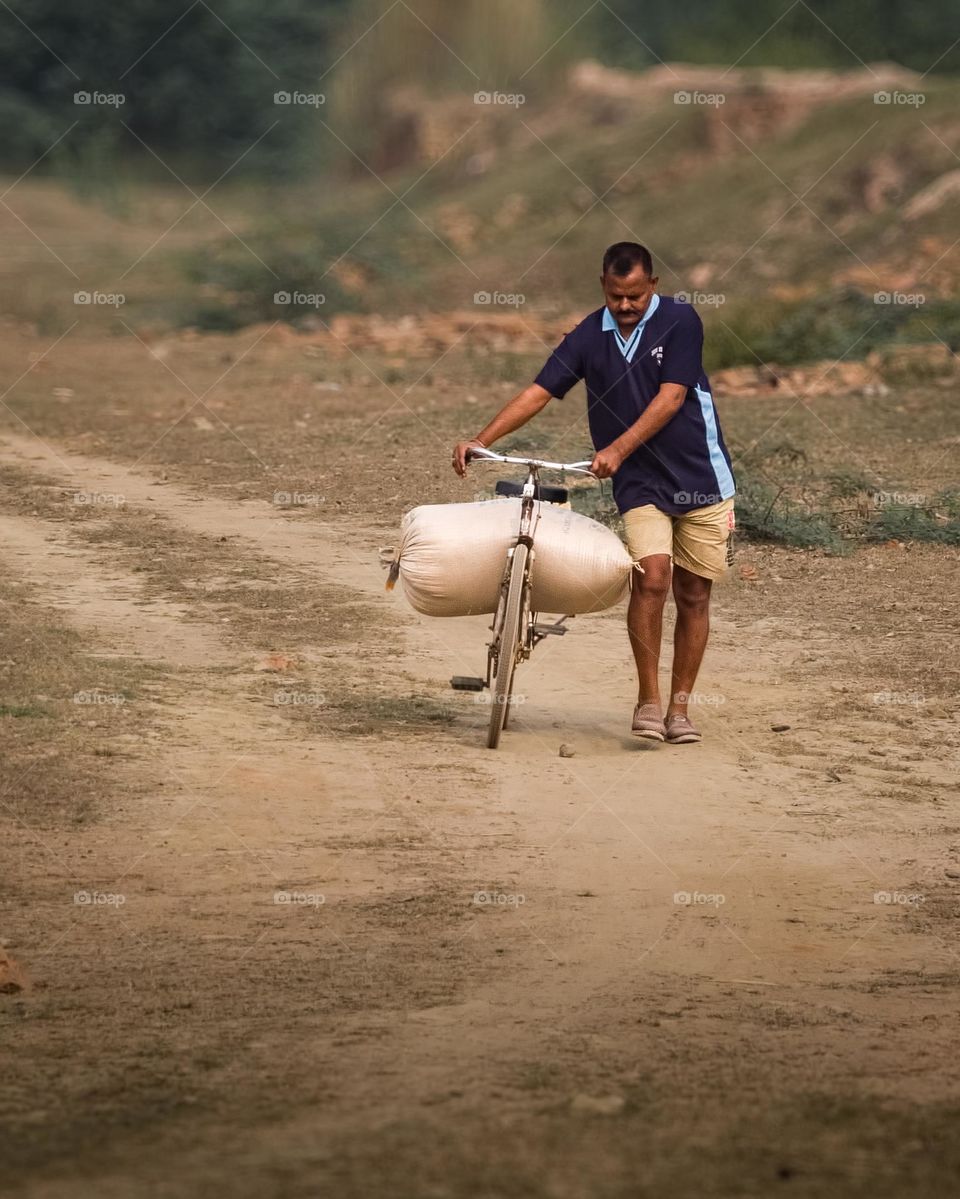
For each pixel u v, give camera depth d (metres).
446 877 22.95
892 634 37.66
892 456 59.00
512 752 28.92
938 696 33.16
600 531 29.02
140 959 19.41
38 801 24.58
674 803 26.77
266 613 37.22
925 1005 18.67
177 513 47.91
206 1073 14.94
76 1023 16.95
